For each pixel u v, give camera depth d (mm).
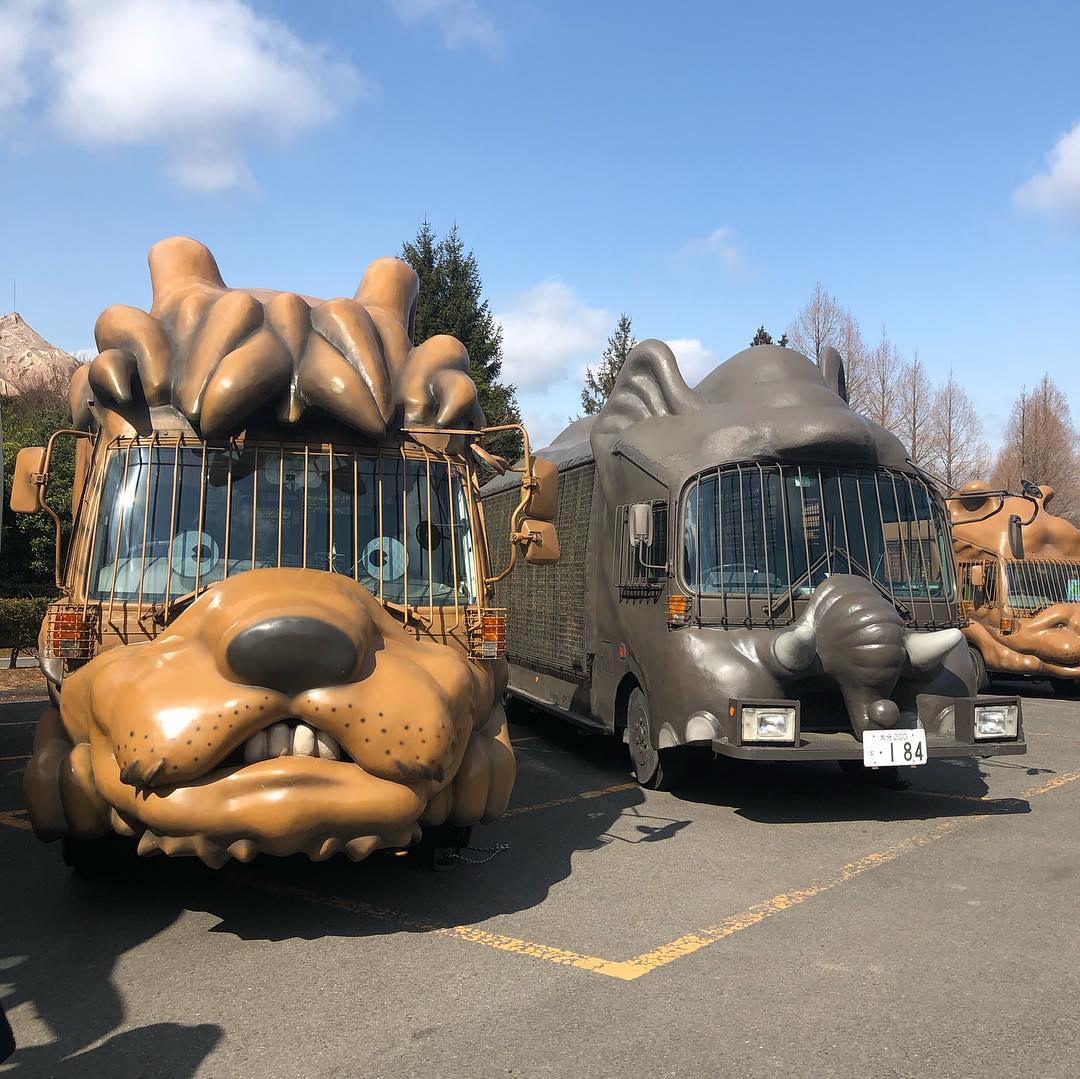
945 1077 3438
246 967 4391
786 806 7676
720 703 7086
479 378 31375
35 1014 3920
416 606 5223
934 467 32312
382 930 4867
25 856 6109
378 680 4215
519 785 8492
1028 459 37031
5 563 20172
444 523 5461
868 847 6477
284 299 5434
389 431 5402
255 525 5141
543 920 5039
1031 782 8578
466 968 4398
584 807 7625
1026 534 15258
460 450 5633
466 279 32719
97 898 5301
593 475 9562
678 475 7734
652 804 7730
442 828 5555
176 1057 3568
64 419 22109
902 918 5094
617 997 4098
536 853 6293
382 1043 3680
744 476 7629
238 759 4160
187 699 4023
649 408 8922
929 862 6125
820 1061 3549
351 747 4129
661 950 4633
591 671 9367
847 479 7793
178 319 5406
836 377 9156
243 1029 3791
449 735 4266
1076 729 11672
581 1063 3531
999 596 14953
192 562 5016
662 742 7496
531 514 5684
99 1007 3980
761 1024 3848
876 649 6797
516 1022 3859
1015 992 4156
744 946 4688
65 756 4676
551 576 10703
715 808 7602
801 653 6828
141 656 4297
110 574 4949
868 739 6742
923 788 8344
